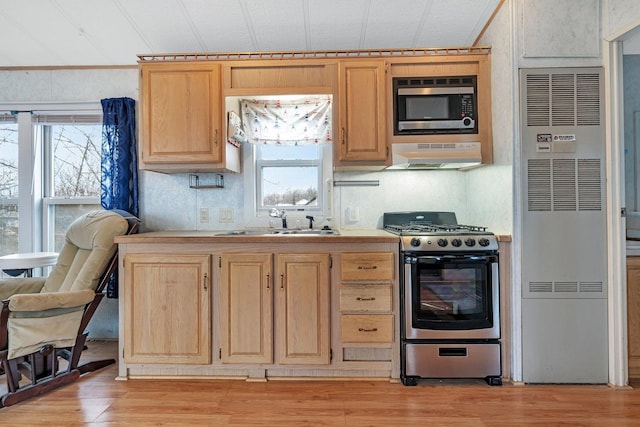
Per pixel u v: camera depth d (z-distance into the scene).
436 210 2.87
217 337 2.20
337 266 2.18
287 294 2.17
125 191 2.82
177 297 2.18
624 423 1.75
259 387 2.11
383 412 1.85
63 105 2.96
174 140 2.44
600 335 2.13
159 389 2.09
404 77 2.44
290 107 2.74
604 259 2.12
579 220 2.13
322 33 2.48
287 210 2.92
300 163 2.92
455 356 2.15
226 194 2.90
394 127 2.44
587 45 2.12
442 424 1.75
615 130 2.11
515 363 2.15
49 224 3.08
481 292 2.17
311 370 2.21
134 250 2.21
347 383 2.16
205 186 2.87
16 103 2.95
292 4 2.14
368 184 2.86
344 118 2.42
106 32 2.43
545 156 2.14
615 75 2.10
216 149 2.44
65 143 3.08
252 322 2.17
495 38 2.34
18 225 3.03
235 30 2.43
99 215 2.36
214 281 2.20
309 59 2.43
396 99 2.44
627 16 1.95
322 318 2.17
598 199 2.13
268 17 2.27
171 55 2.43
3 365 1.90
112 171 2.81
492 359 2.15
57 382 2.08
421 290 2.16
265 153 2.94
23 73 2.95
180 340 2.18
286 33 2.47
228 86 2.46
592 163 2.13
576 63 2.13
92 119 2.97
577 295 2.13
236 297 2.18
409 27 2.42
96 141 3.08
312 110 2.74
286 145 2.87
